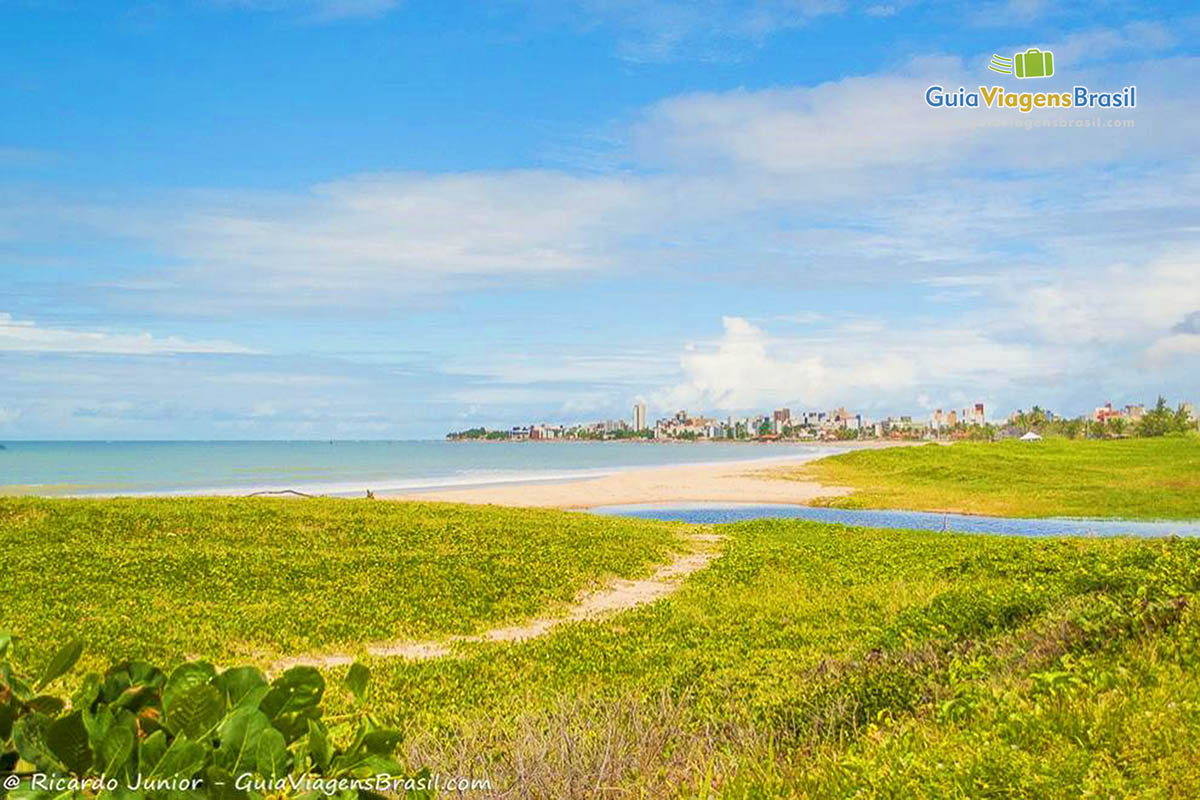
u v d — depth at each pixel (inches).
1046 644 403.5
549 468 4667.8
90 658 652.1
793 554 1246.9
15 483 3115.2
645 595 1018.7
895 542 1366.9
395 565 1088.8
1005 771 248.4
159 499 1509.6
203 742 114.7
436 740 354.6
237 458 6392.7
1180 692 303.6
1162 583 517.7
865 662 453.7
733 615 874.8
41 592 876.0
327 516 1398.9
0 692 116.0
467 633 825.5
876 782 255.3
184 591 917.2
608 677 629.3
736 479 3289.9
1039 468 3201.3
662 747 311.3
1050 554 991.6
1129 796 227.9
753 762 290.7
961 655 434.9
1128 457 3612.2
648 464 5226.4
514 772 284.5
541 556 1195.3
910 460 3634.4
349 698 560.7
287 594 930.1
